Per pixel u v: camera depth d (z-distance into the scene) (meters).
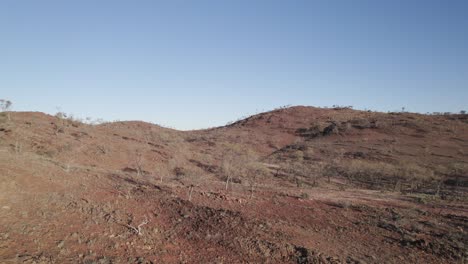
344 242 12.90
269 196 19.25
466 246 12.96
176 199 15.59
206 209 14.22
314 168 37.41
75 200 13.15
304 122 74.69
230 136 65.31
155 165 30.52
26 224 10.27
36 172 15.31
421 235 14.18
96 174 19.30
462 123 61.44
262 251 10.85
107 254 9.48
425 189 30.33
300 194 21.39
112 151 30.75
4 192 12.11
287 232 12.95
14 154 19.09
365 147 49.19
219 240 11.45
